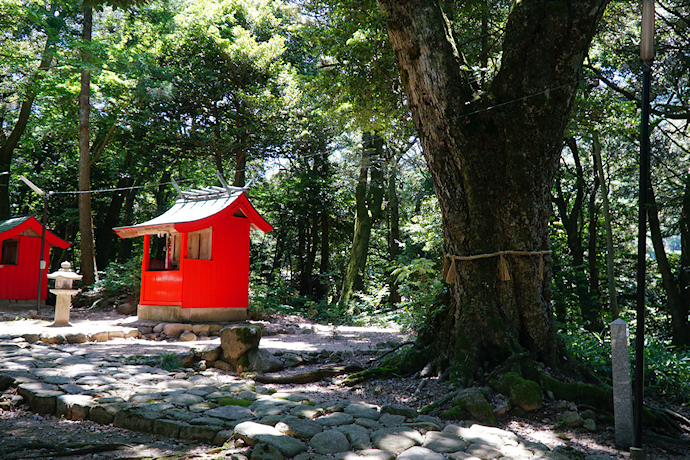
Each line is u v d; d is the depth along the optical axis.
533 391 5.67
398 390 6.55
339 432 4.54
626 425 4.87
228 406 5.42
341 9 11.41
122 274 17.06
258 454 4.01
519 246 6.61
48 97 21.12
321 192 25.78
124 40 20.98
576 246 18.55
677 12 13.91
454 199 6.84
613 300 14.02
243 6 24.19
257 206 28.06
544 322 6.69
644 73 4.75
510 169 6.53
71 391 5.91
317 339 11.80
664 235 18.52
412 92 6.82
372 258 29.70
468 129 6.57
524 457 4.21
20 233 16.05
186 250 12.26
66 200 26.16
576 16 5.88
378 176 23.30
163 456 4.18
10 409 5.74
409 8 6.52
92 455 4.24
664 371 7.35
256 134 22.28
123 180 24.62
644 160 4.73
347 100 12.73
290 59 25.42
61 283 11.91
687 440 5.29
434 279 9.69
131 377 6.83
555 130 6.43
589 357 7.73
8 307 15.41
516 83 6.29
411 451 4.14
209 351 8.14
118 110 20.89
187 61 21.80
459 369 6.30
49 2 19.86
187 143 22.03
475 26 12.62
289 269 31.25
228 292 12.95
